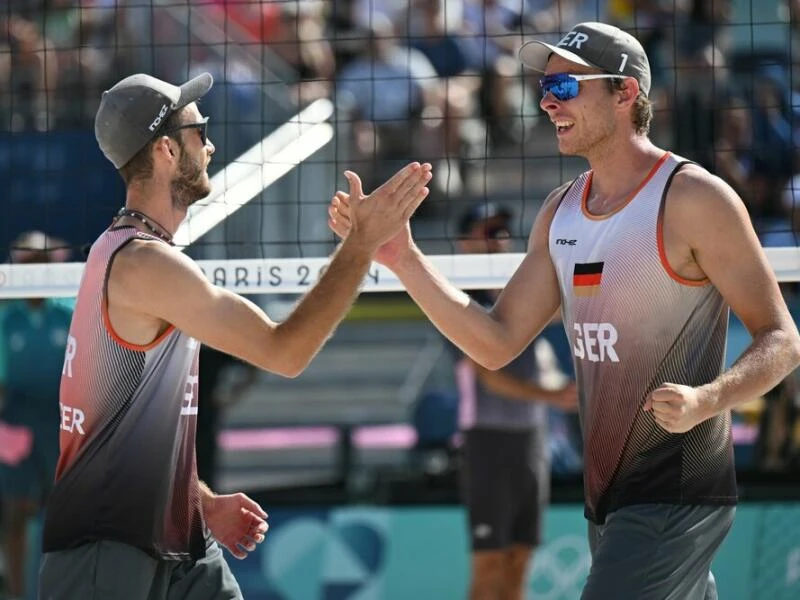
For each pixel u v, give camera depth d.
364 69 36.94
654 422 14.20
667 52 33.50
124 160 14.11
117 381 13.72
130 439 13.76
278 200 29.91
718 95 32.69
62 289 18.33
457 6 39.25
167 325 13.80
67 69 34.06
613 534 14.18
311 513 28.02
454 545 27.69
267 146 25.61
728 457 14.41
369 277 17.97
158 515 13.85
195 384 14.29
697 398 13.05
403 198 13.85
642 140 14.61
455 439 29.81
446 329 15.04
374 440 34.47
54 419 28.19
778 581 27.16
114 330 13.66
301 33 37.03
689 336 14.16
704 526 14.16
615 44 14.55
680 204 13.97
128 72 32.75
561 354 28.70
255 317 13.56
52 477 28.17
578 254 14.55
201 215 21.02
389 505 28.12
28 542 28.05
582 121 14.55
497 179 37.25
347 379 36.81
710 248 13.84
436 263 18.17
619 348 14.29
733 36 35.44
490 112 36.91
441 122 36.22
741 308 13.92
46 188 24.94
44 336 28.12
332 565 27.86
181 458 14.12
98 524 13.77
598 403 14.50
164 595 14.15
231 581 14.73
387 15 39.72
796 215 29.91
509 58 38.12
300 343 13.59
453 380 34.12
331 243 24.25
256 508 15.52
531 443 25.66
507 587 25.92
